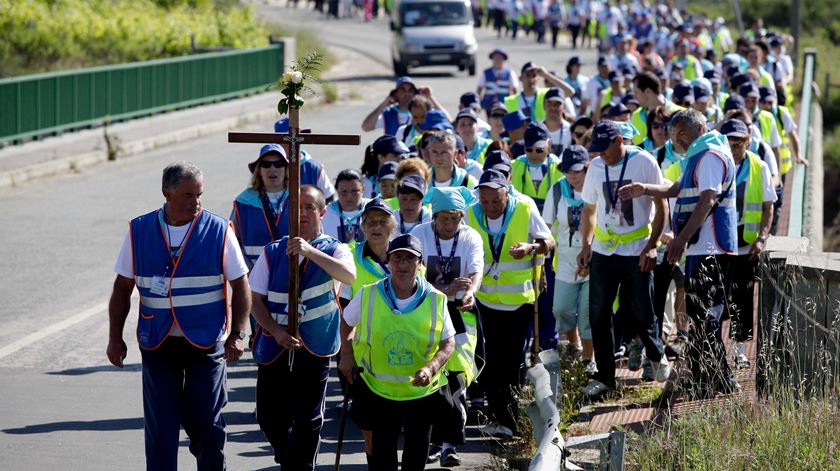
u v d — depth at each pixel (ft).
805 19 383.65
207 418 45.91
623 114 87.71
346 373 46.75
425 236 53.52
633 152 61.11
